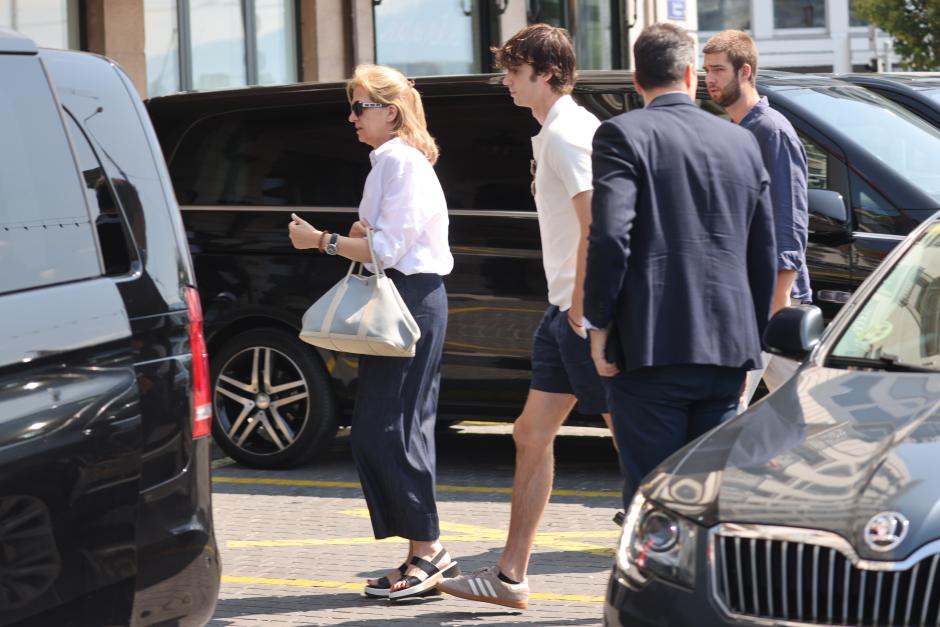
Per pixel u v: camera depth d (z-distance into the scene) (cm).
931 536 677
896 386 847
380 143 1129
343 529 1390
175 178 1714
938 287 955
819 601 690
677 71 920
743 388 928
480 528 1381
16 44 788
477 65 3472
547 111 1054
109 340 774
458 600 1138
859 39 9894
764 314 938
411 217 1101
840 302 1459
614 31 3994
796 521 706
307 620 1091
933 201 1456
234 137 1698
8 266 736
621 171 879
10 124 766
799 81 1623
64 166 789
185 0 2736
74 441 745
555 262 1035
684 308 888
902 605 673
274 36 2956
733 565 717
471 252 1549
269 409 1659
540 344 1073
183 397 820
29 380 725
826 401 838
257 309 1644
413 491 1123
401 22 3241
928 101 1809
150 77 2667
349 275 1109
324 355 1630
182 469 816
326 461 1727
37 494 724
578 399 1034
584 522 1394
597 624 1062
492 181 1562
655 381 898
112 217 808
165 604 803
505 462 1702
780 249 1185
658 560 739
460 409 1577
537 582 1185
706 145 903
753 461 767
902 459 731
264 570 1245
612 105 1562
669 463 802
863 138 1512
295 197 1647
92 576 754
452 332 1561
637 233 888
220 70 2822
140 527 785
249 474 1655
